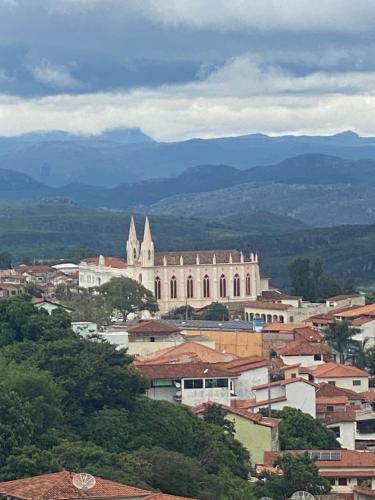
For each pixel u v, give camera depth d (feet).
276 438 629.10
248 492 506.89
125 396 587.68
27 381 539.70
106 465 470.80
